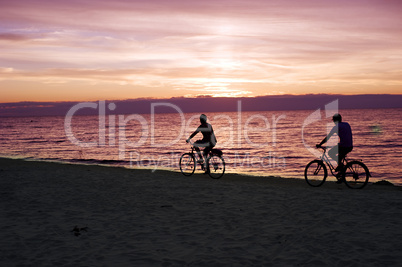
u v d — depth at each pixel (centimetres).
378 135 5506
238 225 578
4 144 4291
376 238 500
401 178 1727
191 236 520
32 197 809
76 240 500
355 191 893
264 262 415
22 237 512
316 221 596
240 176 1271
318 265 404
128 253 446
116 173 1270
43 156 2759
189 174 1262
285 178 1234
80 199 793
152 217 632
